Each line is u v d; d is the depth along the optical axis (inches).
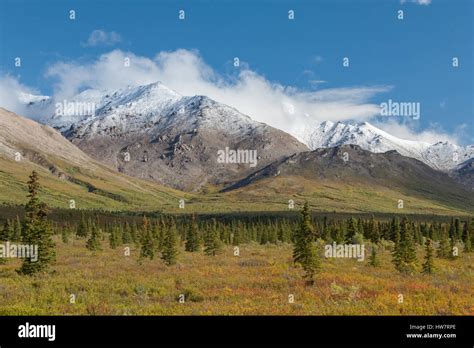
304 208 1386.6
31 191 1502.2
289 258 2022.6
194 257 2178.9
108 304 1002.1
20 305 959.0
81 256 2174.0
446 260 2156.7
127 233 3747.5
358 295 1110.4
